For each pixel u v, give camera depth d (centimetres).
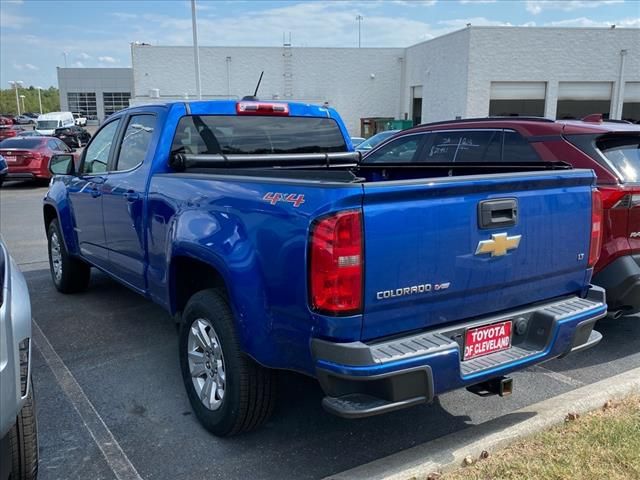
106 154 536
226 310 335
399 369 267
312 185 279
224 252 317
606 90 2830
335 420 377
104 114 9250
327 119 534
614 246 456
